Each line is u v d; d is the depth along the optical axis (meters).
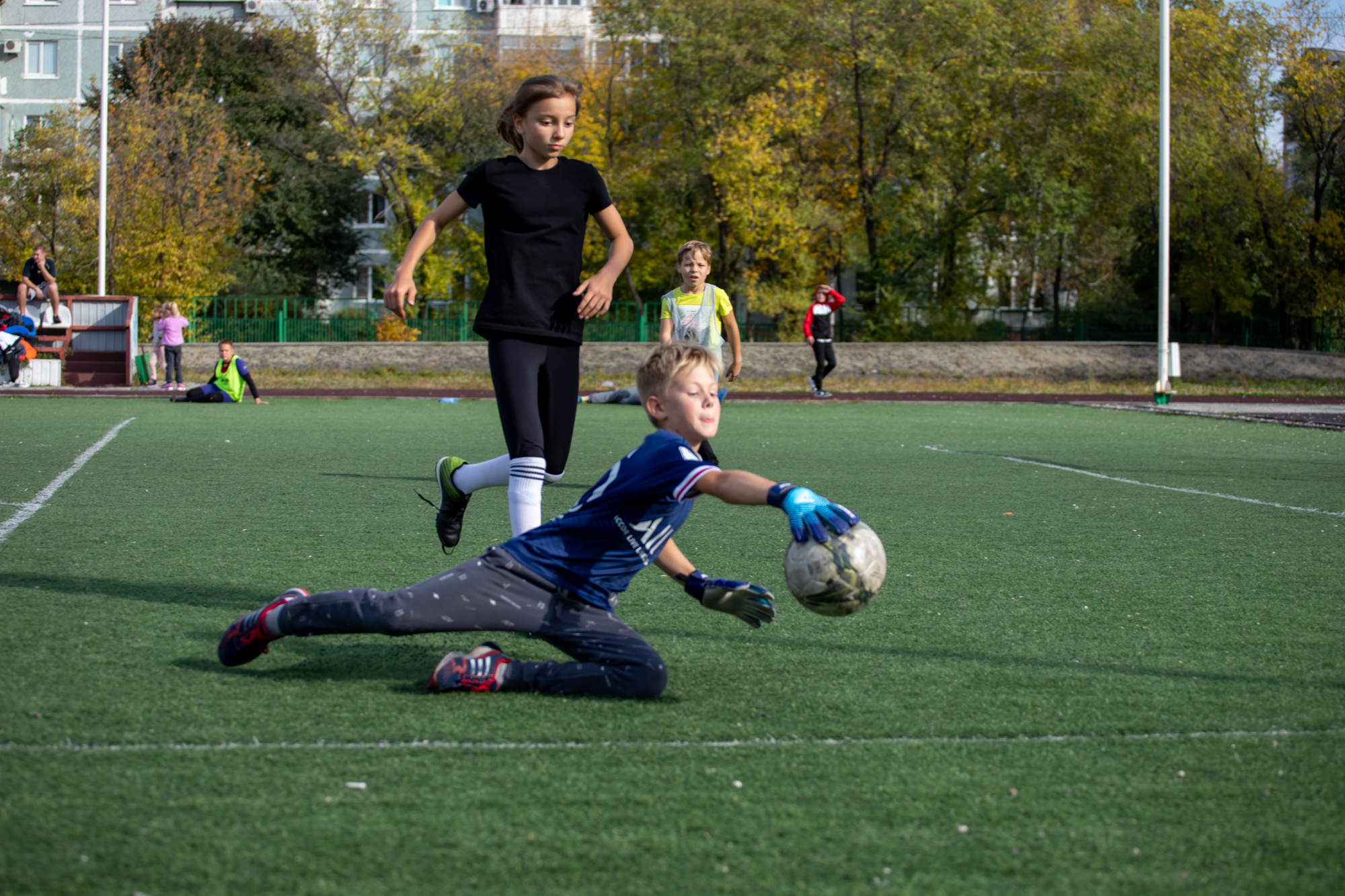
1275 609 4.30
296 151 39.78
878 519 6.66
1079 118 30.77
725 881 1.94
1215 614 4.20
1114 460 10.57
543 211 4.12
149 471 8.58
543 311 4.15
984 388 25.73
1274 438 13.46
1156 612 4.24
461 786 2.36
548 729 2.74
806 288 30.75
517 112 4.08
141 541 5.50
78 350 21.86
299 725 2.74
